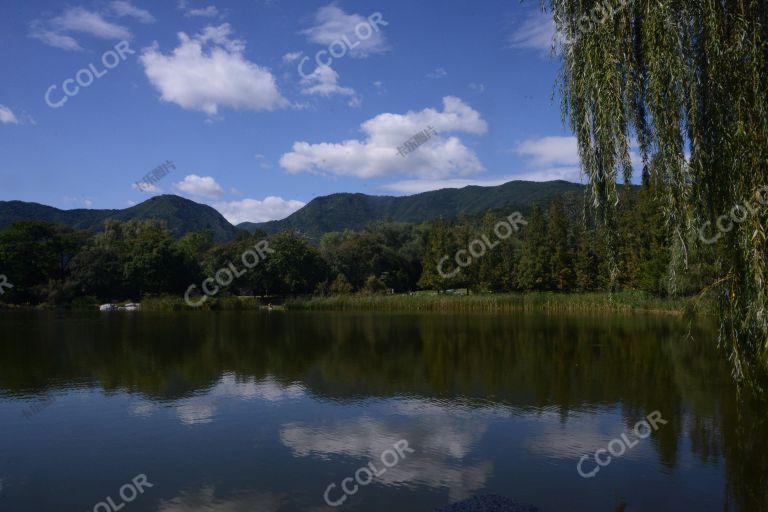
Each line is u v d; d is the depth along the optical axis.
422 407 16.56
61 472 11.52
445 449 12.75
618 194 8.77
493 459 12.08
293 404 16.98
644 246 55.38
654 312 51.69
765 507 9.71
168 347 29.66
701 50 8.55
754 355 9.71
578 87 9.21
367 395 18.17
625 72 8.79
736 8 8.43
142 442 13.38
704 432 13.90
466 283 71.56
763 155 8.10
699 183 8.40
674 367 23.03
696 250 9.05
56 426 14.69
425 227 94.94
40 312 59.44
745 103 8.24
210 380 20.75
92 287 68.06
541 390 18.83
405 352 27.61
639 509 9.65
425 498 10.12
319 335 35.03
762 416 15.30
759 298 8.08
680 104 8.33
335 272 77.75
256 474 11.32
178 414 15.84
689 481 10.84
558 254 64.44
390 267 81.56
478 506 9.52
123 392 18.72
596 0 8.80
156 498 10.23
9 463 12.07
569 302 55.44
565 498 10.10
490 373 21.95
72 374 21.89
